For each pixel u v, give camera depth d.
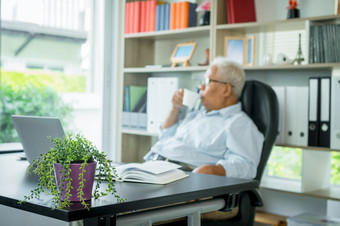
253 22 2.72
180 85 3.08
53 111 7.04
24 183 1.38
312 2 2.77
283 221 2.88
